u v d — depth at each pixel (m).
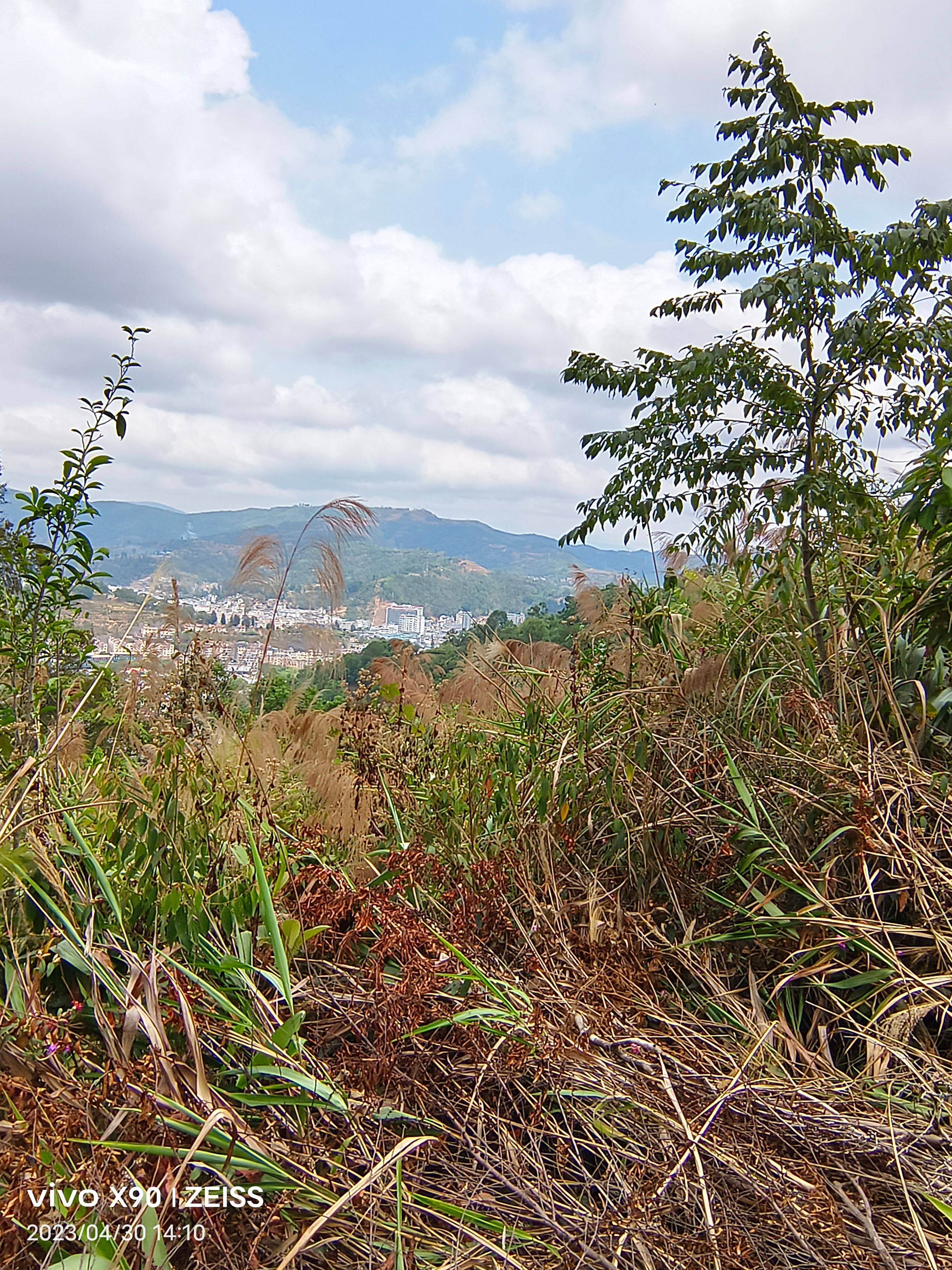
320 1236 1.89
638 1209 1.95
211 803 3.27
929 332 4.05
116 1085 1.99
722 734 3.77
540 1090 2.37
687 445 4.50
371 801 3.80
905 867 2.99
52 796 2.97
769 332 4.35
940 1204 1.95
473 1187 2.07
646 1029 2.73
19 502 3.20
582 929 3.14
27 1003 2.23
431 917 3.27
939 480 3.46
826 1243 1.92
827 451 4.28
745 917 3.20
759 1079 2.46
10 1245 1.69
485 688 4.77
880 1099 2.44
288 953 2.62
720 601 4.84
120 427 3.29
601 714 4.04
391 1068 2.27
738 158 4.39
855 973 2.94
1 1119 1.98
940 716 3.58
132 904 2.68
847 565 4.41
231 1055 2.31
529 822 3.59
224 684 3.67
